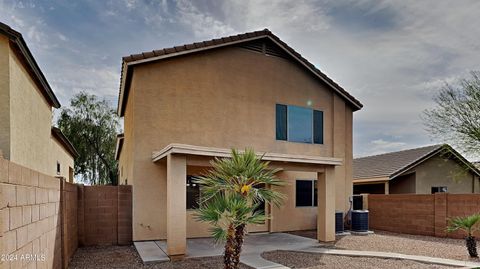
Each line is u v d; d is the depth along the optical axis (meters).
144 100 12.15
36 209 5.37
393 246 11.54
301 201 15.28
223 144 13.44
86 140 26.41
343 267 8.57
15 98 9.38
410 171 21.03
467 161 19.55
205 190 6.62
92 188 11.76
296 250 10.55
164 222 12.05
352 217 15.02
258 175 6.43
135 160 11.83
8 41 8.89
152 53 12.19
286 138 15.15
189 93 12.95
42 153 12.97
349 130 17.30
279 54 15.38
